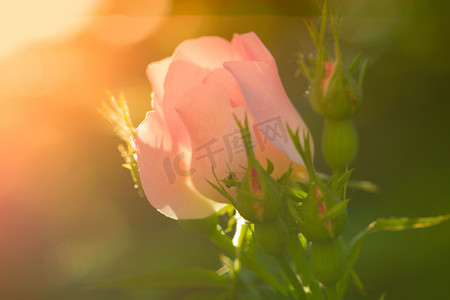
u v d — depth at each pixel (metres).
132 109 0.74
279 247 0.32
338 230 0.31
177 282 0.37
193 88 0.32
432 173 0.68
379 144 0.76
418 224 0.35
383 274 0.56
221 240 0.34
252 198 0.31
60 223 0.73
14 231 0.72
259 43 0.33
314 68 0.34
